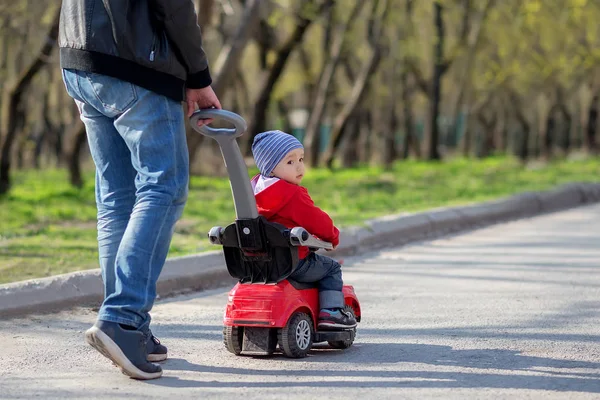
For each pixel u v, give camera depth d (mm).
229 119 8008
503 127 84250
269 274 8578
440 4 52062
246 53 58000
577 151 82000
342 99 64688
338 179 37938
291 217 8641
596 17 53906
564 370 8148
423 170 45875
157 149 7688
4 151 30234
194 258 13820
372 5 48531
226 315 8688
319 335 8922
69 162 35406
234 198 8391
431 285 13695
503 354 8859
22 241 17359
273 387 7531
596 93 65750
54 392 7418
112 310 7484
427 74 64625
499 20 54469
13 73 35031
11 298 10930
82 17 7609
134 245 7539
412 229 20016
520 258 16688
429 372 8078
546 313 11227
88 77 7641
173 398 7176
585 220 24047
